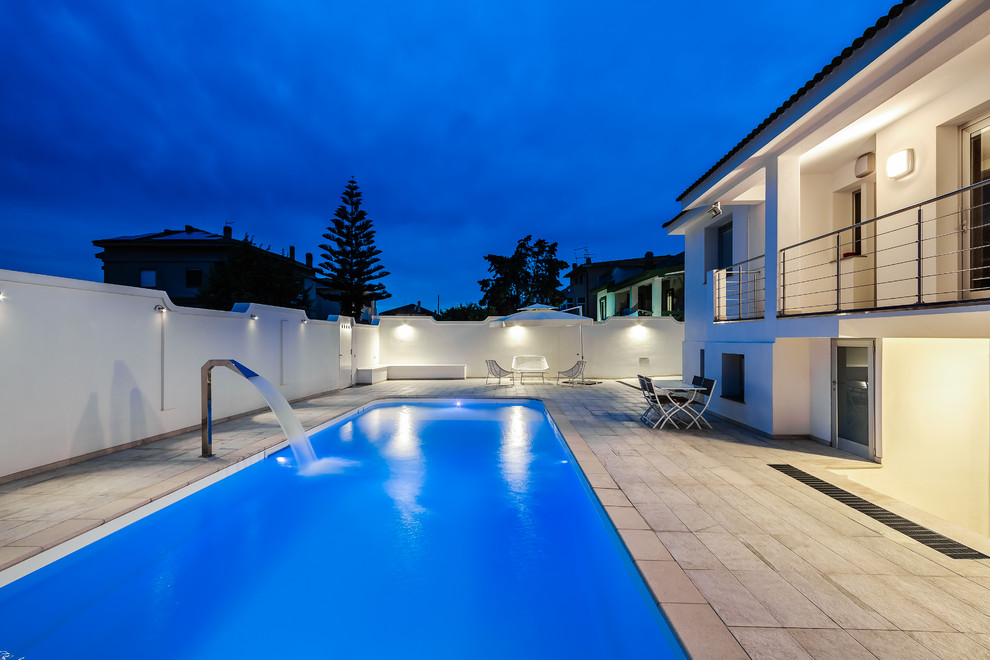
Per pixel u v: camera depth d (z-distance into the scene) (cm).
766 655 210
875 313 451
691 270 1048
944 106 471
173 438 675
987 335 347
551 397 1142
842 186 661
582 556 394
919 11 371
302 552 400
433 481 584
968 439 481
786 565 297
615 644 282
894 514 385
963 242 467
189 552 402
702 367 976
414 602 327
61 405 523
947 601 256
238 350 859
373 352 1598
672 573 285
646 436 688
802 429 665
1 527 354
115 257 2377
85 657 270
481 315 3162
